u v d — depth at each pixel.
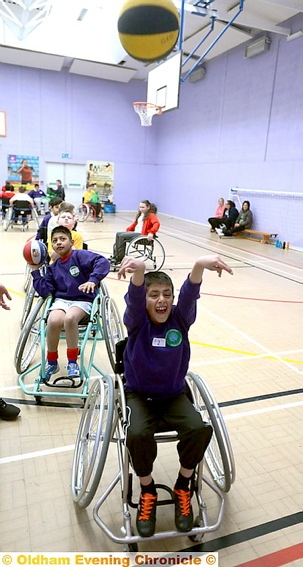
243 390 2.76
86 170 14.53
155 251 7.70
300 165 8.50
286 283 5.76
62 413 2.39
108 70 12.93
